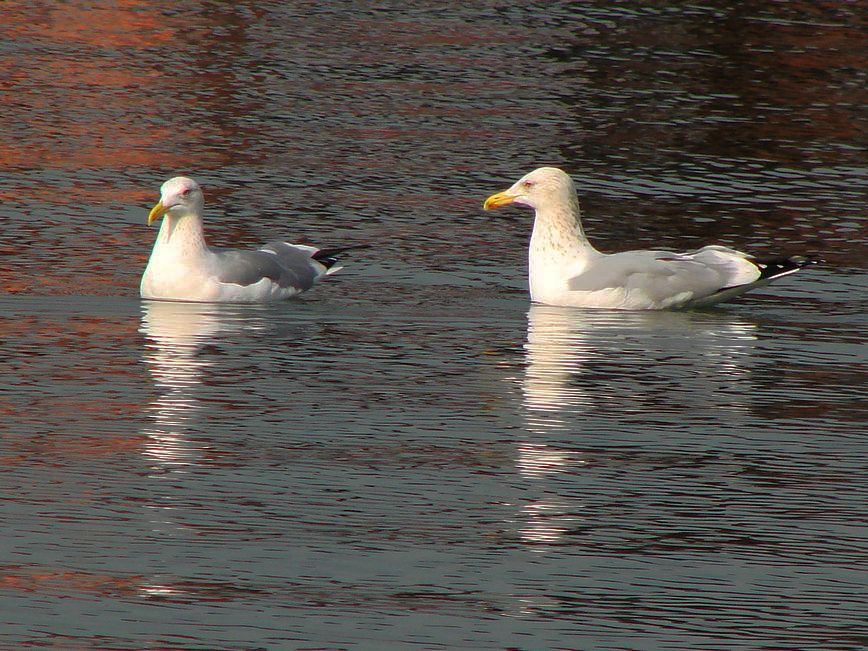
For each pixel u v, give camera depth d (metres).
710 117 26.78
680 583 9.79
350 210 20.69
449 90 28.09
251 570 9.80
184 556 9.97
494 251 19.11
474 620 9.21
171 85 27.70
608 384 13.93
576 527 10.62
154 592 9.45
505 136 25.05
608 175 22.91
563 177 16.88
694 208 21.28
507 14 35.34
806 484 11.55
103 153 23.05
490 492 11.19
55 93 26.69
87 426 12.33
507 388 13.73
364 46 31.53
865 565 10.13
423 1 36.62
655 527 10.65
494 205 17.03
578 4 36.75
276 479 11.32
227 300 16.59
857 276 18.33
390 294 17.12
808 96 28.62
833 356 15.09
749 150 24.69
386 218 20.39
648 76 29.73
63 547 10.03
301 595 9.48
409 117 26.09
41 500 10.77
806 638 9.07
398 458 11.84
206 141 24.06
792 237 19.95
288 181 21.98
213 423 12.52
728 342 15.50
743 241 19.70
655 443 12.35
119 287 16.98
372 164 23.11
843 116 27.23
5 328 15.09
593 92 28.34
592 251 16.97
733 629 9.16
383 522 10.61
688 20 35.09
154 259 16.61
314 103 26.78
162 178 21.84
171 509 10.71
